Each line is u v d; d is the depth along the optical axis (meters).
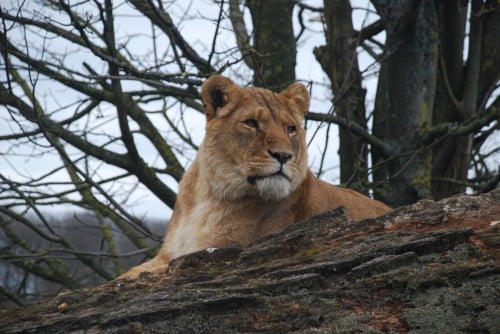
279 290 6.73
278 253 7.52
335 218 7.98
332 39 17.52
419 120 15.54
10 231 18.64
